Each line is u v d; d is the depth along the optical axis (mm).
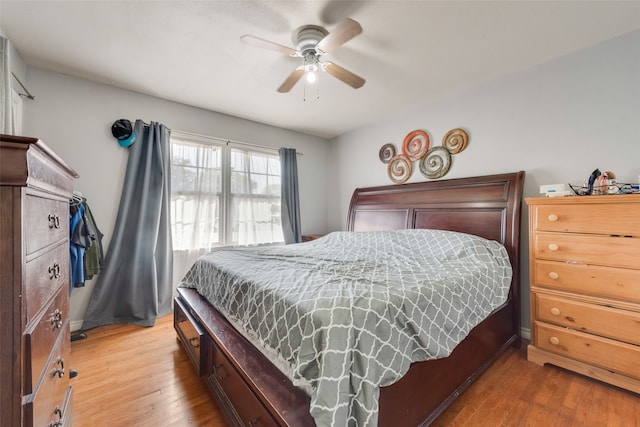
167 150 2814
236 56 2080
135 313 2541
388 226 3156
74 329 2375
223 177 3264
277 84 2523
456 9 1587
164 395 1547
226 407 1294
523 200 2270
